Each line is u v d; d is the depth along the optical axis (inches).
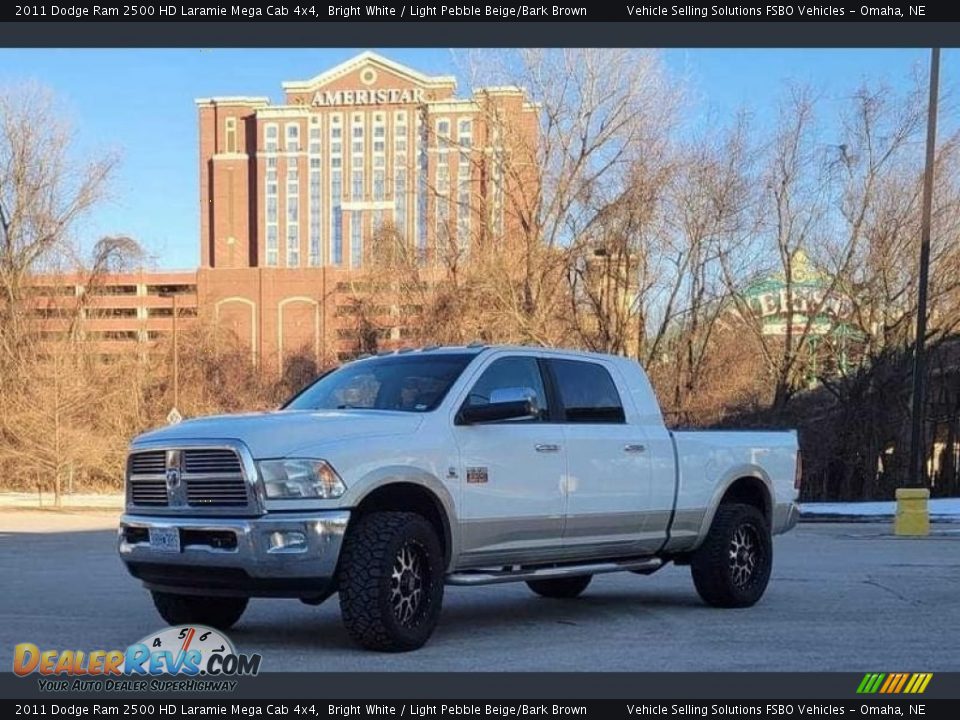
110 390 1508.4
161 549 275.4
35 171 1621.6
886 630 321.7
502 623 336.2
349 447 270.7
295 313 2851.9
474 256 1398.9
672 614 356.5
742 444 384.2
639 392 358.0
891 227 1368.1
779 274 1430.9
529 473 308.0
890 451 1413.6
